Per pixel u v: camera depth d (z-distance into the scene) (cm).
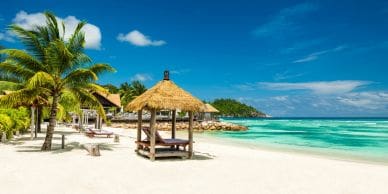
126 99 7888
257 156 1714
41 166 1207
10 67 1574
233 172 1219
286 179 1121
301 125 8225
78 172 1120
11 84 1788
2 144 1845
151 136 1419
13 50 1521
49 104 2223
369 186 1055
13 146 1773
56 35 1656
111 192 878
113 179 1034
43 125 4203
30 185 919
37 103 2164
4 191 849
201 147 2091
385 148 2631
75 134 2869
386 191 998
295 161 1556
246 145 2623
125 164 1317
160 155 1432
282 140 3372
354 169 1380
